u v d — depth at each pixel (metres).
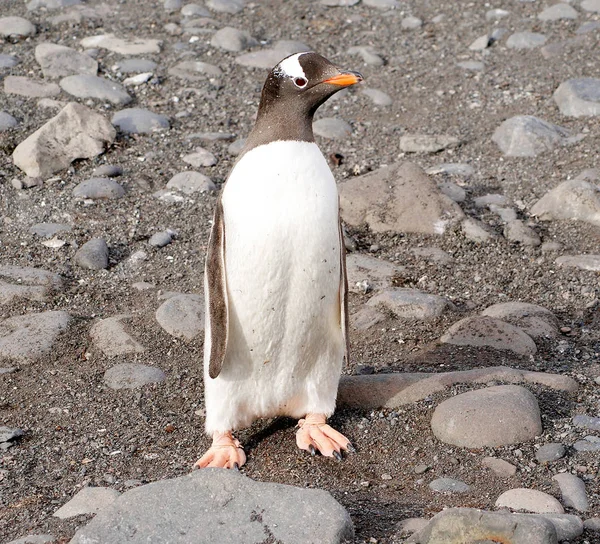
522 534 3.87
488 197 5.35
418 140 5.61
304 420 4.35
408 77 6.30
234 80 6.18
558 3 7.01
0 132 5.51
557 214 5.24
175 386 4.54
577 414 4.36
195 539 3.88
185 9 7.02
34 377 4.57
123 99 5.82
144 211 5.26
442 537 3.90
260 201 4.12
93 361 4.63
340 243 4.20
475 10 7.08
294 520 3.91
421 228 5.18
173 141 5.59
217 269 4.18
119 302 4.89
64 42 6.46
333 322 4.25
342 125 5.75
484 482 4.18
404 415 4.39
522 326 4.75
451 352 4.65
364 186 5.28
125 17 6.91
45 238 5.12
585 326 4.79
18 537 4.02
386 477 4.23
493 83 6.17
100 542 3.88
